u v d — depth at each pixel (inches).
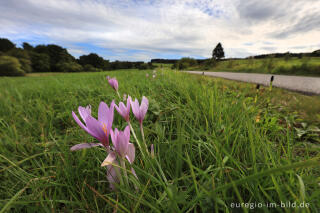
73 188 42.9
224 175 42.0
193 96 114.3
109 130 29.4
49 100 150.4
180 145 28.9
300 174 38.9
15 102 144.5
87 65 3385.8
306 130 81.7
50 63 3073.3
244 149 51.8
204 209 32.6
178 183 43.2
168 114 91.4
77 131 72.2
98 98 136.6
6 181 49.5
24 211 42.3
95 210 39.3
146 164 42.8
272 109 115.6
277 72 684.7
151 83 194.2
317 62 600.1
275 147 59.3
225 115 71.4
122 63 3666.3
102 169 49.9
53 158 61.2
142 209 37.0
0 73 1622.8
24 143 72.1
